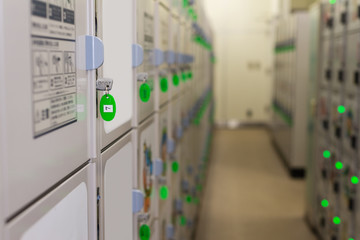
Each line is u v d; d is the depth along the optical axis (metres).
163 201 2.16
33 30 0.74
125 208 1.42
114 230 1.29
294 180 5.76
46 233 0.82
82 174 1.01
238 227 4.18
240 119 9.91
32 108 0.75
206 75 5.82
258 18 9.62
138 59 1.47
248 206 4.77
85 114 1.02
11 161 0.69
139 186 1.58
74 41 0.93
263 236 3.96
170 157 2.37
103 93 1.13
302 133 5.76
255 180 5.77
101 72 1.13
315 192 3.95
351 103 2.85
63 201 0.89
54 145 0.84
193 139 3.78
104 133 1.16
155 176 1.92
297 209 4.67
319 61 3.85
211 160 6.87
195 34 3.83
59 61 0.85
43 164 0.79
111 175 1.25
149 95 1.62
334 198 3.28
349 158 2.89
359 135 2.67
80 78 0.98
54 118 0.84
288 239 3.89
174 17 2.40
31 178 0.75
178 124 2.68
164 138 2.15
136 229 1.55
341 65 3.13
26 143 0.73
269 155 7.15
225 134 9.09
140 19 1.54
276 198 5.04
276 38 7.55
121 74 1.33
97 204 1.12
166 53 2.16
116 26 1.27
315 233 3.99
